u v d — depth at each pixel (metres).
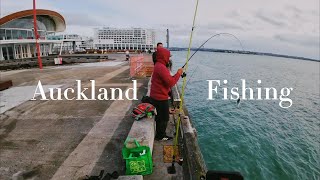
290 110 28.97
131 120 7.32
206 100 30.33
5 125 7.13
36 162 4.84
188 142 4.91
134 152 4.22
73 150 5.35
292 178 12.68
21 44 37.62
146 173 4.14
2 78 17.03
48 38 47.28
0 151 5.37
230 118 22.66
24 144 5.73
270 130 20.25
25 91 12.05
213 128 19.30
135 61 16.70
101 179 3.80
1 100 10.15
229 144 16.09
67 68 23.66
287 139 18.55
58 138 6.05
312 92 49.06
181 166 4.48
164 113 5.34
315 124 23.45
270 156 14.91
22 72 20.88
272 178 12.42
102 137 6.03
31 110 8.63
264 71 95.69
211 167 12.95
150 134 4.67
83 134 6.26
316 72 141.88
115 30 110.00
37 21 44.53
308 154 15.96
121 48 105.62
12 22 38.12
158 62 5.13
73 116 7.82
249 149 15.53
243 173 12.54
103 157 4.98
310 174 13.30
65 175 4.34
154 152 5.01
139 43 110.19
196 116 22.77
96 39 108.75
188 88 38.69
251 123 21.66
